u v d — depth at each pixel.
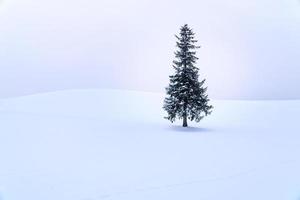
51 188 8.78
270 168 11.20
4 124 22.62
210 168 11.14
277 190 8.65
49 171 10.59
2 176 9.93
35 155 13.04
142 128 22.45
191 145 15.95
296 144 17.11
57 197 8.07
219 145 16.16
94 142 16.34
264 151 14.66
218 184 9.16
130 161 12.16
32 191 8.52
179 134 19.83
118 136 18.48
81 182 9.34
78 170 10.74
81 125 23.36
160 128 22.72
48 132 19.47
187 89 23.06
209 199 7.91
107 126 23.11
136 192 8.42
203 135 19.70
